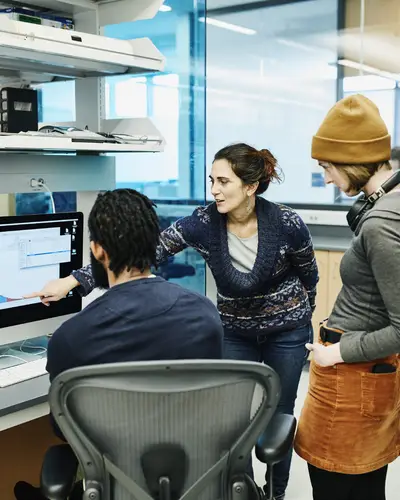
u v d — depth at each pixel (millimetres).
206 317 1219
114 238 1224
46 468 1271
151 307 1179
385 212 1359
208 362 1054
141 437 1142
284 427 1391
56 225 1983
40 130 1863
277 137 4387
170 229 1970
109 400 1099
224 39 4508
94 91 2229
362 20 3982
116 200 1250
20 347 2002
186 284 2441
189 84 2330
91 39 1771
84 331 1169
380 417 1495
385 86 3967
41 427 2115
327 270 3494
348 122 1458
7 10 1889
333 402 1505
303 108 4262
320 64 4172
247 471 1431
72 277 1871
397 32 3859
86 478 1182
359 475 1580
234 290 1924
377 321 1438
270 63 4352
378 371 1466
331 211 4004
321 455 1544
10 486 2082
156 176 2471
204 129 2336
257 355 2088
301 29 4203
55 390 1063
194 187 2385
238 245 1928
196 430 1150
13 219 1854
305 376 3551
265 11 4312
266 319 1981
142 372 1056
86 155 2170
